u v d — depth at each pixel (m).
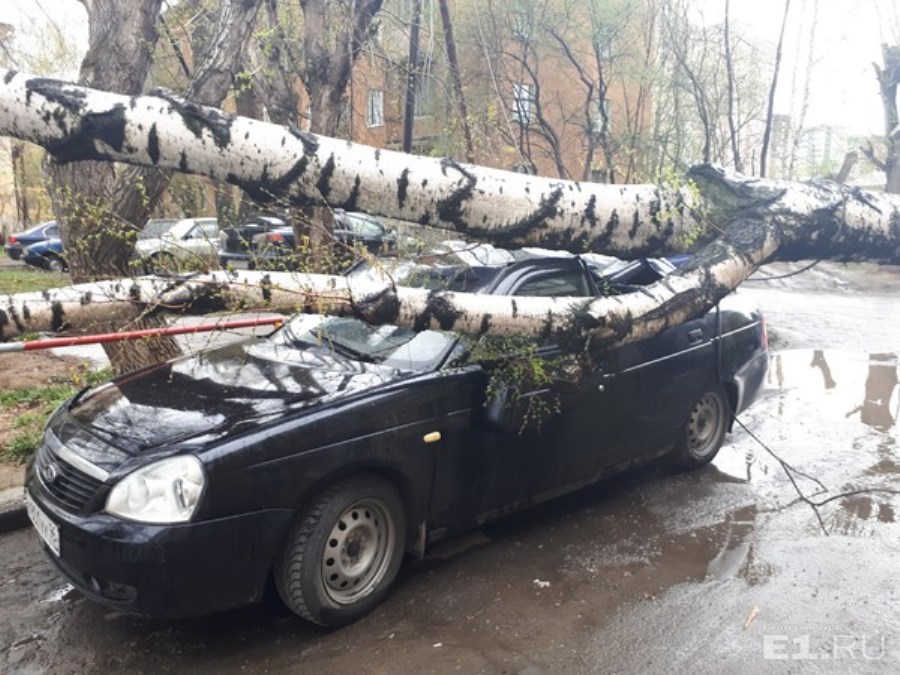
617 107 11.77
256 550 2.92
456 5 10.52
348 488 3.20
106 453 3.02
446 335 3.78
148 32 4.86
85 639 3.15
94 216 4.27
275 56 6.51
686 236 4.20
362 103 9.30
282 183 3.38
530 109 10.80
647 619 3.32
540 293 4.24
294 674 2.93
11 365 7.57
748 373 5.46
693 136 10.20
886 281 16.98
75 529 2.84
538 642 3.15
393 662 3.00
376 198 3.51
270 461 2.95
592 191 3.92
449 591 3.56
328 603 3.16
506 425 3.67
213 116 3.23
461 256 4.38
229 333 5.31
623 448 4.52
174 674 2.93
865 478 5.08
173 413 3.24
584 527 4.30
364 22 6.28
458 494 3.65
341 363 3.76
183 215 5.22
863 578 3.69
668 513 4.51
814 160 17.98
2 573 3.71
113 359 5.14
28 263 15.27
